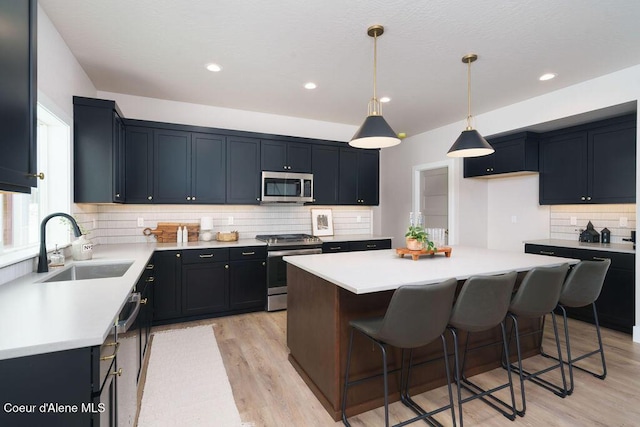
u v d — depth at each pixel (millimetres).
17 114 1217
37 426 952
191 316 3533
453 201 4672
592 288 2277
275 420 1891
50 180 2518
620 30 2344
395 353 2102
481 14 2168
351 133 5086
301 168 4398
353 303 1978
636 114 3156
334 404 1913
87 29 2346
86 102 2727
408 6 2088
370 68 3002
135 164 3512
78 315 1188
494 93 3602
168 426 1817
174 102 3967
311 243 4098
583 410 1979
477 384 2291
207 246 3570
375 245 4566
